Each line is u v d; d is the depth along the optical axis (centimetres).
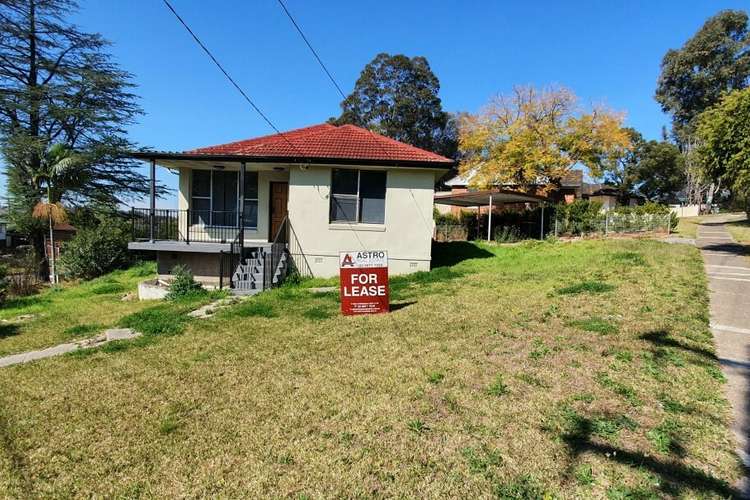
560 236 2131
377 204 1311
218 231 1412
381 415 402
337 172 1309
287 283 1223
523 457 328
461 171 2955
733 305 738
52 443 376
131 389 493
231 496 298
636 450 331
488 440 353
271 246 1209
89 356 629
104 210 2422
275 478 316
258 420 405
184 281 1135
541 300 819
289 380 500
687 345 544
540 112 2633
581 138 2545
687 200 5059
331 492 298
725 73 4209
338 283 1219
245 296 1073
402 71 4228
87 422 414
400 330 681
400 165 1238
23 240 3222
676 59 4506
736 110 1338
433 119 4309
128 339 715
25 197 2169
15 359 649
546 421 377
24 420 421
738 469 306
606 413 387
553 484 296
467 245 1905
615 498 279
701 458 321
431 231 1301
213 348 640
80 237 1875
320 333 694
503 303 818
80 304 1152
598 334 596
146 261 1984
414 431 371
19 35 2198
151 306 1040
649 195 5181
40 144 2134
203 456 348
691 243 1697
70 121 2364
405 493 294
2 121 2200
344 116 4275
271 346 636
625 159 4888
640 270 1056
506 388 444
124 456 352
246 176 1419
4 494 308
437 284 1089
